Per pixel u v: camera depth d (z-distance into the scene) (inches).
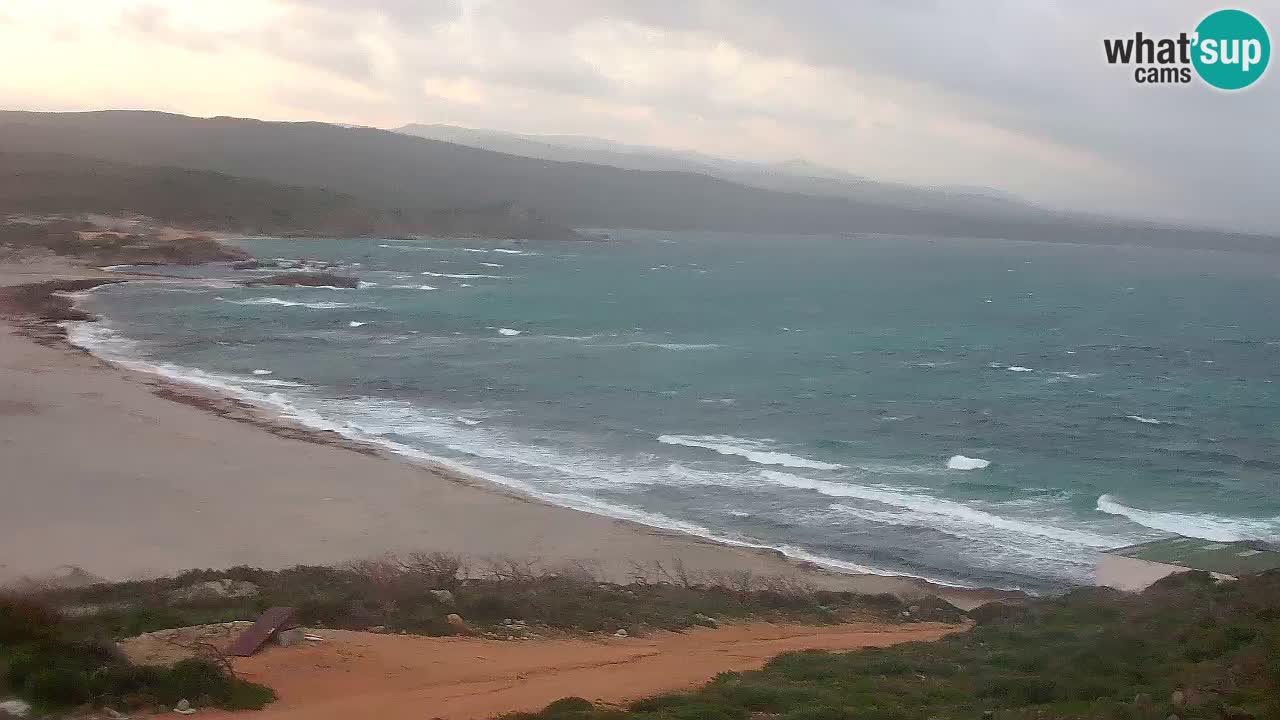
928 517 1194.6
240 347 2240.4
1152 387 2287.2
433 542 977.5
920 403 1975.9
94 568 832.3
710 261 6663.4
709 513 1175.6
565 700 414.0
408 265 5004.9
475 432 1537.9
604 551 986.1
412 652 503.5
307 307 3085.6
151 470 1177.4
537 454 1418.6
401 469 1267.2
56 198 5236.2
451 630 569.6
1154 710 371.9
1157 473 1483.8
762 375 2252.7
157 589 656.4
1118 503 1294.3
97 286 3189.0
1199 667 454.0
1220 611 585.6
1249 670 414.9
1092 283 5826.8
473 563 906.1
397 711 404.8
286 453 1307.8
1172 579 851.4
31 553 863.7
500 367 2178.9
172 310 2787.9
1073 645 550.9
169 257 3986.2
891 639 689.0
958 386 2206.0
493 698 430.9
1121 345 3031.5
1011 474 1424.7
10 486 1072.2
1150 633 553.0
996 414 1892.2
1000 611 813.9
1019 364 2588.6
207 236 5364.2
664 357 2465.6
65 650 414.3
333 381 1897.1
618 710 413.7
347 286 3828.7
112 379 1731.1
